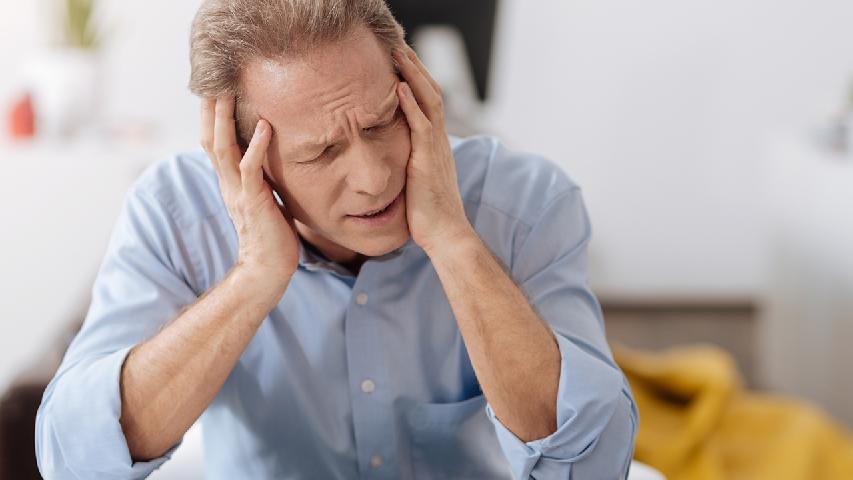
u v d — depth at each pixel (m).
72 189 3.39
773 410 2.71
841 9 3.90
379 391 1.43
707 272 4.12
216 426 1.49
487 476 1.50
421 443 1.47
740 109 3.99
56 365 2.09
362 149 1.21
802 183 3.30
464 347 1.44
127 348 1.34
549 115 4.00
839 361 3.05
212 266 1.46
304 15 1.18
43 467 1.36
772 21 3.93
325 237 1.39
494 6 3.73
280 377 1.44
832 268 3.08
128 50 3.85
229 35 1.22
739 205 4.07
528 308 1.33
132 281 1.42
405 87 1.25
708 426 2.51
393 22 1.24
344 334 1.43
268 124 1.22
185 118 3.91
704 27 3.94
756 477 2.49
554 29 3.94
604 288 4.13
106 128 3.60
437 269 1.32
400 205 1.31
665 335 3.92
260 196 1.28
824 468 2.52
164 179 1.47
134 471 1.32
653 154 4.04
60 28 3.74
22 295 3.43
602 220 4.09
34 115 3.49
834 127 3.35
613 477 1.34
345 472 1.47
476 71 3.77
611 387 1.32
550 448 1.30
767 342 3.66
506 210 1.48
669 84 3.98
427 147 1.28
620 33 3.96
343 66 1.19
